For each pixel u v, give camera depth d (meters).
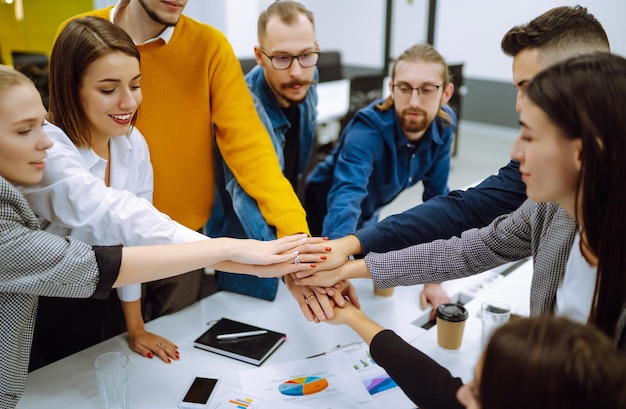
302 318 1.57
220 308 1.62
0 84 1.02
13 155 1.07
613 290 0.83
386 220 1.50
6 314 1.10
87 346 1.60
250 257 1.33
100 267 1.12
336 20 7.84
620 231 0.80
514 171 1.47
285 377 1.30
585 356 0.58
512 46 1.24
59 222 1.26
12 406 1.16
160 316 1.62
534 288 1.10
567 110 0.77
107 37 1.26
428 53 1.82
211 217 1.94
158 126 1.64
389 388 1.26
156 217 1.32
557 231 1.03
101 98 1.28
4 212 1.03
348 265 1.39
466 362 1.38
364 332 1.26
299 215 1.56
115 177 1.46
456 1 6.77
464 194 1.50
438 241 1.33
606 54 0.79
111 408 1.17
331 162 2.18
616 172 0.77
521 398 0.59
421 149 1.98
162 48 1.58
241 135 1.64
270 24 1.81
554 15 1.20
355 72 7.86
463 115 7.15
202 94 1.66
